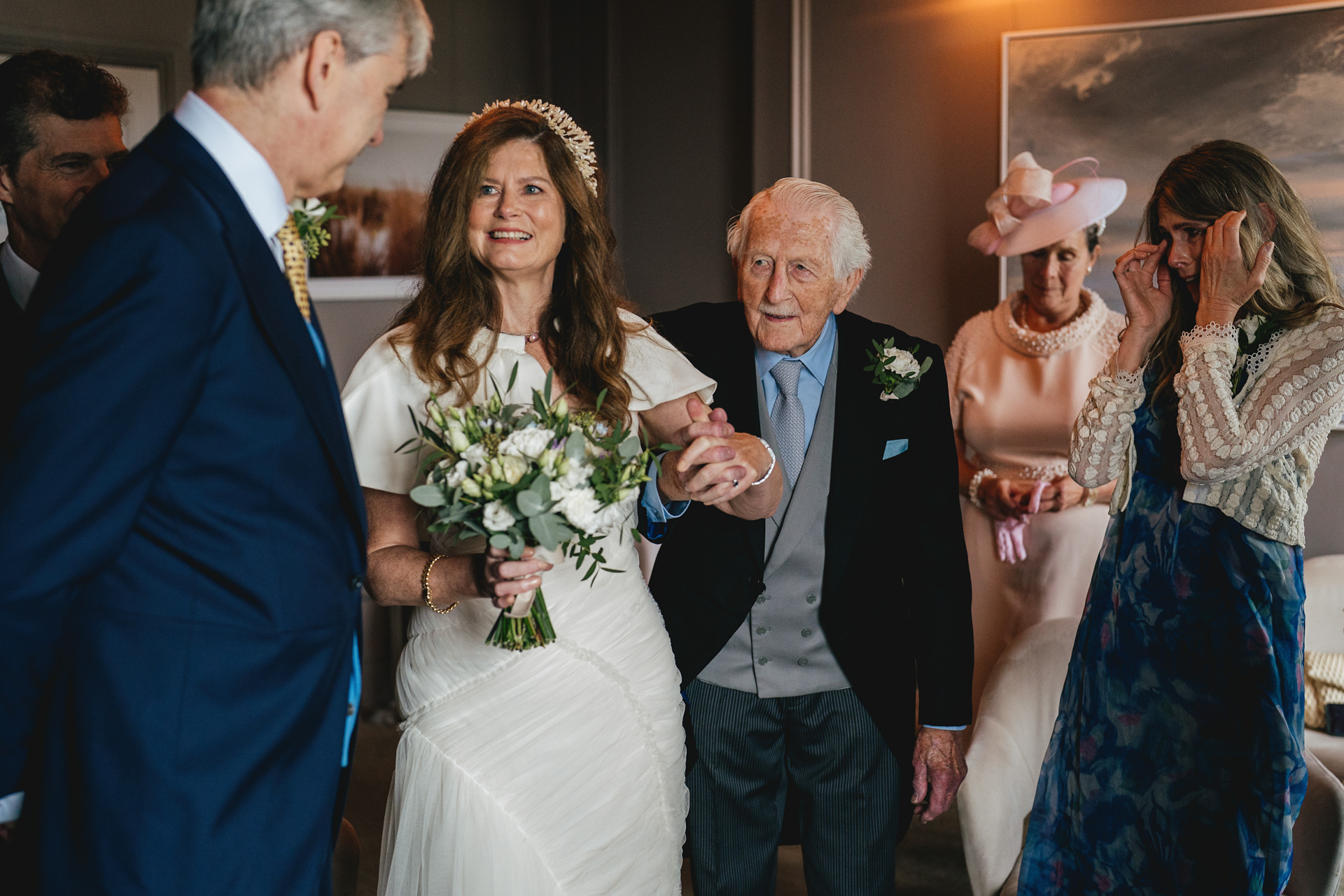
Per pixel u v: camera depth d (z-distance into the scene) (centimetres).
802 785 225
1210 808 223
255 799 134
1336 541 381
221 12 129
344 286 465
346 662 146
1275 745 214
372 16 131
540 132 183
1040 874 252
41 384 118
